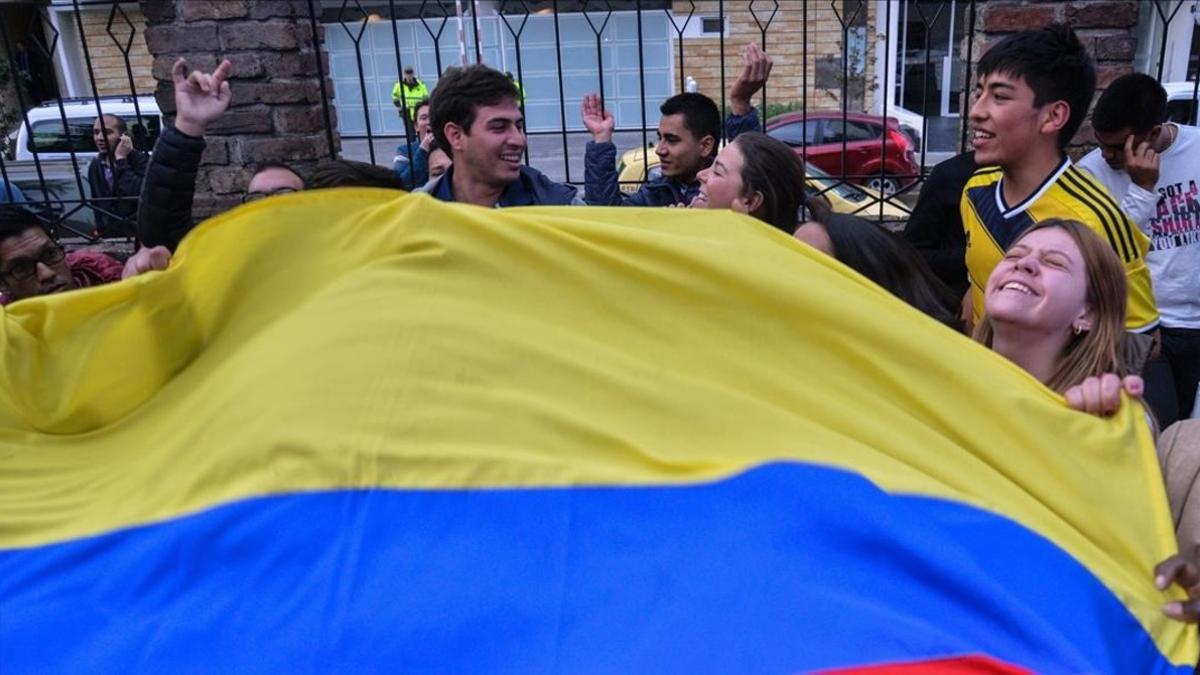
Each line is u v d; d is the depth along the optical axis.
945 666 1.40
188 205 3.04
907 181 5.42
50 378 1.86
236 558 1.57
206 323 1.91
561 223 1.89
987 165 2.73
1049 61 2.58
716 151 3.94
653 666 1.40
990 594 1.51
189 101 2.97
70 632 1.51
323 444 1.63
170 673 1.44
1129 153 3.22
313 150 4.26
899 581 1.54
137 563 1.59
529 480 1.62
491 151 3.20
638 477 1.64
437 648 1.44
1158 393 2.71
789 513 1.60
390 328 1.74
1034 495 1.80
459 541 1.56
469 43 10.30
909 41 10.11
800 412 1.82
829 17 11.24
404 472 1.62
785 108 11.22
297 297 1.89
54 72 4.34
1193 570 1.69
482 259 1.84
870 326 1.87
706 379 1.82
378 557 1.54
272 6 4.06
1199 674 1.75
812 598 1.47
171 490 1.68
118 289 1.85
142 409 1.89
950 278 3.30
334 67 10.45
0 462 1.81
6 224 2.73
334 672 1.42
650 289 1.88
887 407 1.85
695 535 1.57
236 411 1.69
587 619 1.46
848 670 1.39
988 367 1.89
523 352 1.75
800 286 1.89
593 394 1.74
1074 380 2.03
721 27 3.94
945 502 1.69
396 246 1.85
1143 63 6.48
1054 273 2.00
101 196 4.79
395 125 10.49
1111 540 1.76
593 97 4.04
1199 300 3.50
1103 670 1.50
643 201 4.00
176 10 4.09
